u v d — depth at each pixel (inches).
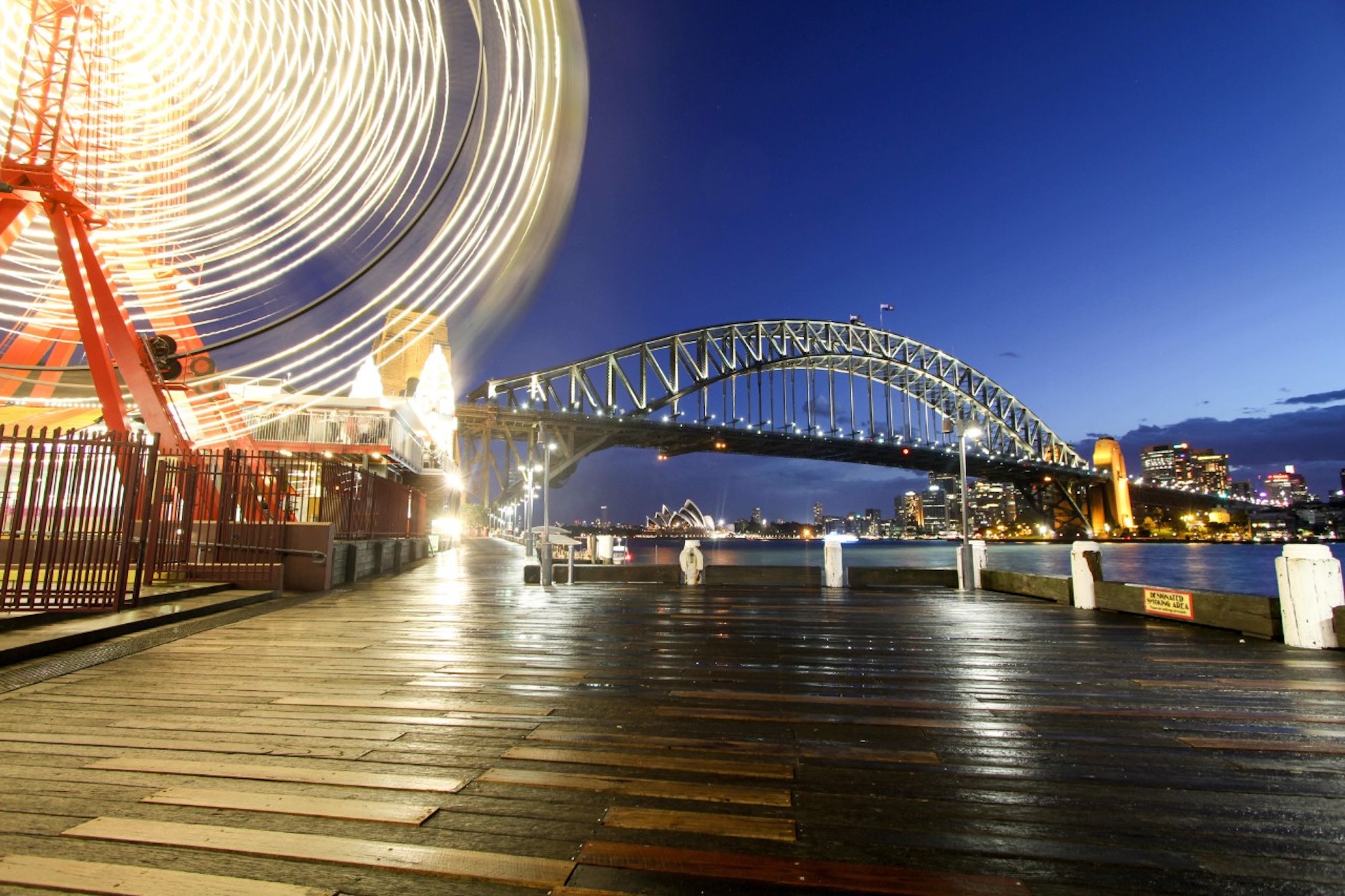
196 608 346.3
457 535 1850.4
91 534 316.2
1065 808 126.3
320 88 384.5
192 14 381.1
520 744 160.6
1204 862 107.1
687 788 134.5
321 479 569.6
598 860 106.7
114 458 324.2
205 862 105.7
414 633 315.9
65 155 384.8
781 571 564.4
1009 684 220.7
